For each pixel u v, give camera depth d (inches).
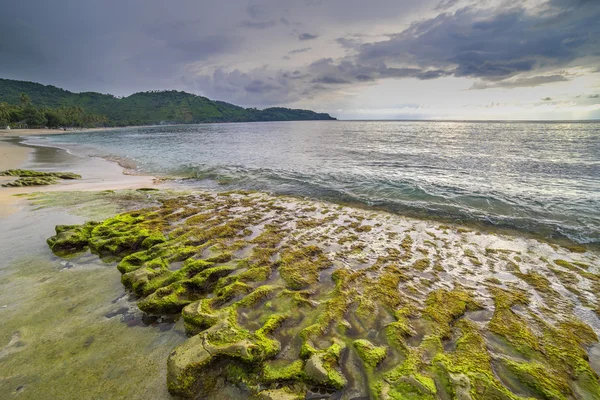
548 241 418.6
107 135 3649.1
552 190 690.2
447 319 235.6
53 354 204.2
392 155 1357.0
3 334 223.5
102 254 364.5
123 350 209.3
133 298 273.7
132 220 464.1
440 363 186.2
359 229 454.6
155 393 175.5
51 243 379.9
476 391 166.1
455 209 561.9
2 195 634.8
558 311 254.8
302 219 499.5
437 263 344.5
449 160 1181.7
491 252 377.1
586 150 1487.5
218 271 304.3
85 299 271.4
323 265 332.8
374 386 173.8
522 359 197.6
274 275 309.7
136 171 1038.4
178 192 700.7
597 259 359.9
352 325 228.7
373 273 315.6
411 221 499.2
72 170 1048.2
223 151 1626.5
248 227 457.4
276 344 203.3
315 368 179.2
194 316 230.8
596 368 195.5
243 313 239.8
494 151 1480.1
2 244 389.4
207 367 184.4
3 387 178.1
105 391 176.6
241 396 173.8
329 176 879.1
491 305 261.4
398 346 204.8
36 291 283.4
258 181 834.2
